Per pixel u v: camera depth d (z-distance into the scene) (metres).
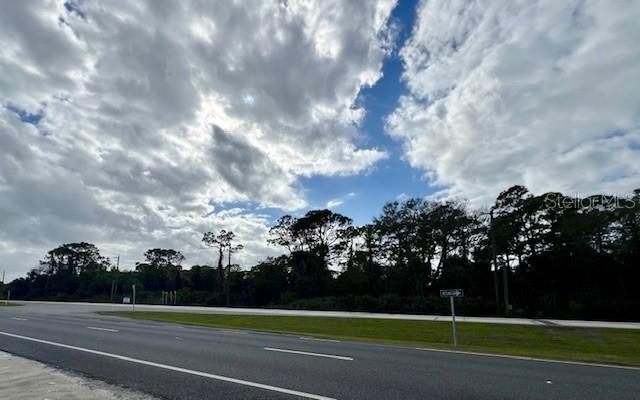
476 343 19.58
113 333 17.41
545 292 49.50
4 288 95.81
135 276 95.50
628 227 48.22
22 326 20.23
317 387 7.52
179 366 9.62
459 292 16.12
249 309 44.81
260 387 7.48
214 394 6.98
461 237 56.31
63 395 6.80
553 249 51.16
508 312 38.94
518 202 54.44
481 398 6.88
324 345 14.31
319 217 72.44
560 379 8.53
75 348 12.64
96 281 92.38
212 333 18.78
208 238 83.94
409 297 48.38
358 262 65.81
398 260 59.19
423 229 56.97
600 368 10.00
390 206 60.53
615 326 23.84
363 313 37.03
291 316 32.22
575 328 23.25
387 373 8.92
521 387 7.71
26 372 8.71
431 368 9.65
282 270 74.06
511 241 53.41
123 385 7.61
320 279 66.81
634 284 45.31
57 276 100.56
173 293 75.81
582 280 48.66
